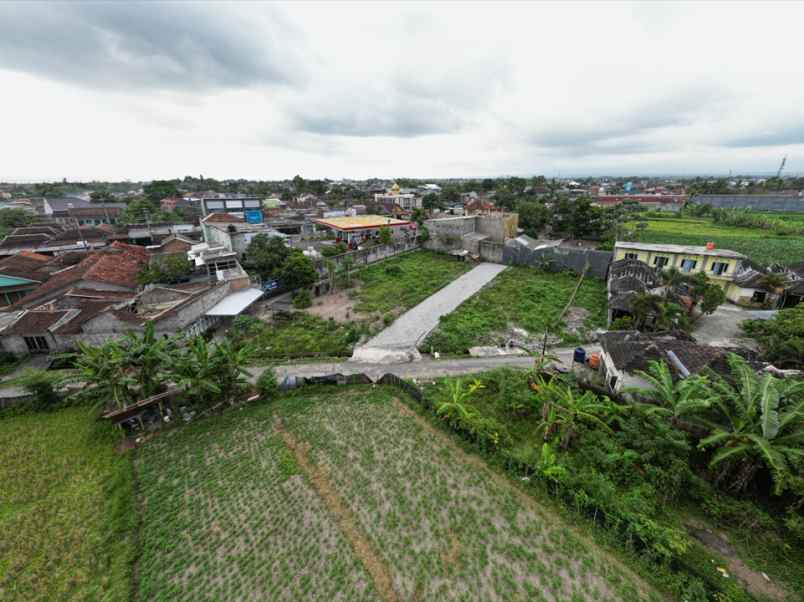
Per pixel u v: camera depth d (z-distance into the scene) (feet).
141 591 44.75
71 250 182.60
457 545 49.57
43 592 44.60
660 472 55.26
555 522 52.37
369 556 48.42
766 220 292.40
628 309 110.52
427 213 333.62
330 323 118.32
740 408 53.21
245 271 151.94
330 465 63.62
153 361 73.72
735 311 123.85
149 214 289.33
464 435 68.33
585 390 77.97
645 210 408.46
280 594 44.32
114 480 60.44
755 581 43.88
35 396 77.41
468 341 107.45
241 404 79.87
